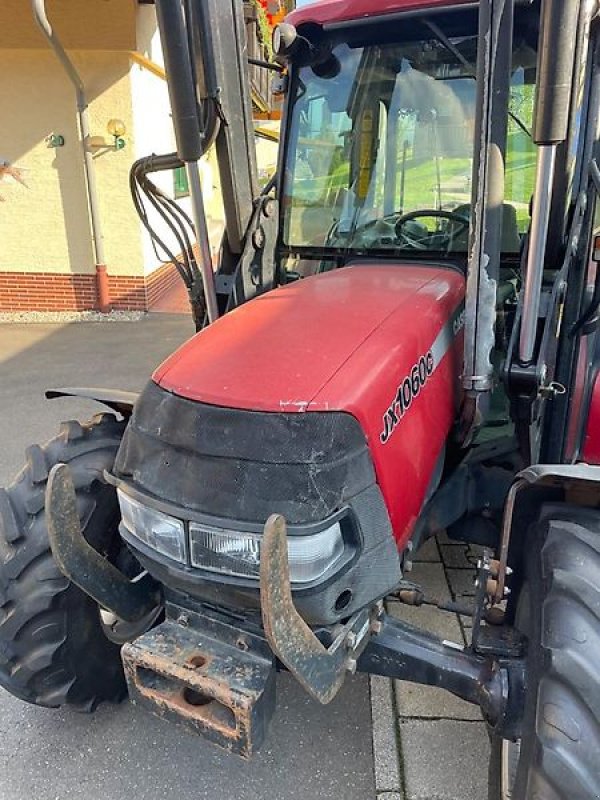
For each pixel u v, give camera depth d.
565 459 2.46
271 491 1.55
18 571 2.17
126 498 1.75
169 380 1.76
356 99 2.67
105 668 2.43
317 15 2.58
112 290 8.77
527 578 1.79
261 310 2.05
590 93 2.11
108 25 7.48
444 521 2.32
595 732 1.50
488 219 1.81
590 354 2.53
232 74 2.64
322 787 2.24
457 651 1.84
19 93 7.97
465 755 2.32
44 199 8.40
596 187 2.08
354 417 1.61
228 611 1.80
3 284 8.79
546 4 1.55
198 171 2.31
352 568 1.62
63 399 5.77
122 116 8.00
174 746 2.41
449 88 2.51
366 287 2.20
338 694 2.62
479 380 1.93
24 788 2.26
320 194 2.78
